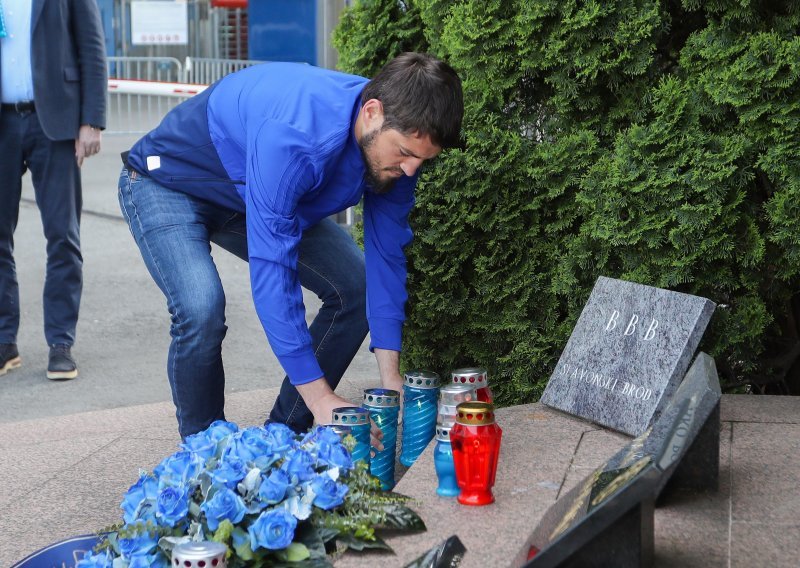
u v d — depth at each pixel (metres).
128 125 11.24
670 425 2.04
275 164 2.61
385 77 2.56
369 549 2.10
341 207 2.84
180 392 3.02
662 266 2.97
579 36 3.14
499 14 3.31
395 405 2.75
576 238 3.17
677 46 3.25
